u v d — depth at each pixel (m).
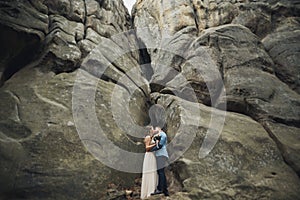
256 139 6.04
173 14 9.39
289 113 6.56
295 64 7.78
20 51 6.84
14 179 4.98
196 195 5.10
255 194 5.19
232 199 5.10
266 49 8.34
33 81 6.41
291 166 5.68
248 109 6.79
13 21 6.62
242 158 5.70
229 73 7.38
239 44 7.98
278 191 5.24
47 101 6.03
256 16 9.08
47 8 7.77
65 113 5.94
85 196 5.15
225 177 5.39
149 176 5.45
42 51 6.99
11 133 5.43
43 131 5.55
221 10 9.50
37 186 5.00
